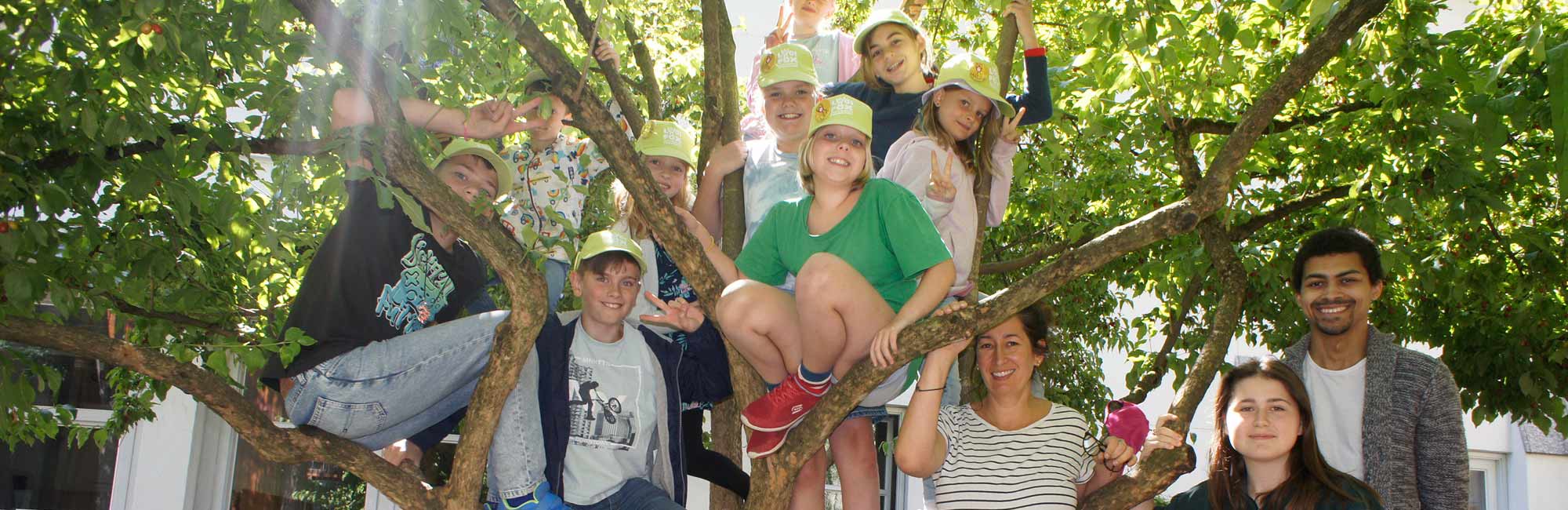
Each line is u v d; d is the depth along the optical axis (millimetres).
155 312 4598
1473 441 11305
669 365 3688
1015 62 6008
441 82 3504
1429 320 6234
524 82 3375
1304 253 3740
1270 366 3312
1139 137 5562
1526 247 5758
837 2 7270
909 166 3482
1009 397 3568
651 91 4570
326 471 9000
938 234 3023
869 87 4172
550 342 3480
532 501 3266
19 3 3195
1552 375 5656
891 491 9711
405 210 2830
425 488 3143
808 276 2943
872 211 3100
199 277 4648
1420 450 3490
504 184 3877
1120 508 3307
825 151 3125
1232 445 3338
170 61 3604
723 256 3482
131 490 8484
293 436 3062
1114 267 6805
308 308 3125
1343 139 5938
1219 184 2979
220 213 3814
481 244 2912
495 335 2990
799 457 3021
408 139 2922
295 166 3012
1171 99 5180
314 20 2844
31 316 3316
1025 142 6410
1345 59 5105
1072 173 6680
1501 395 5965
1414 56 4773
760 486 3088
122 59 3211
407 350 3088
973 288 3480
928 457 3314
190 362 3064
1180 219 2932
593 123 3053
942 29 6734
